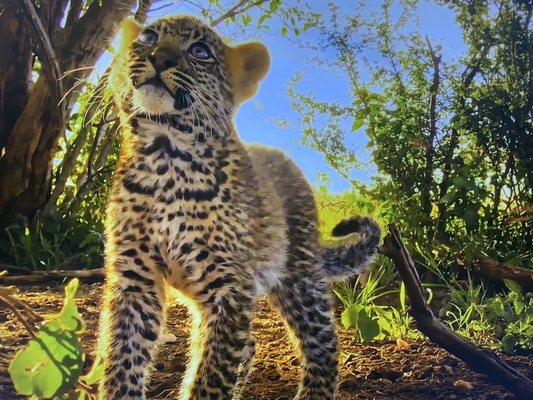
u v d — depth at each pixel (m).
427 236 0.99
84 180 1.16
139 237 0.49
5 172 1.09
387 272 0.91
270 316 0.79
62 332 0.38
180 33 0.51
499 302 0.75
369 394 0.57
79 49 1.06
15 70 1.11
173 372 0.60
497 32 1.01
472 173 0.99
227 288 0.49
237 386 0.55
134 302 0.50
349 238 0.66
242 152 0.52
